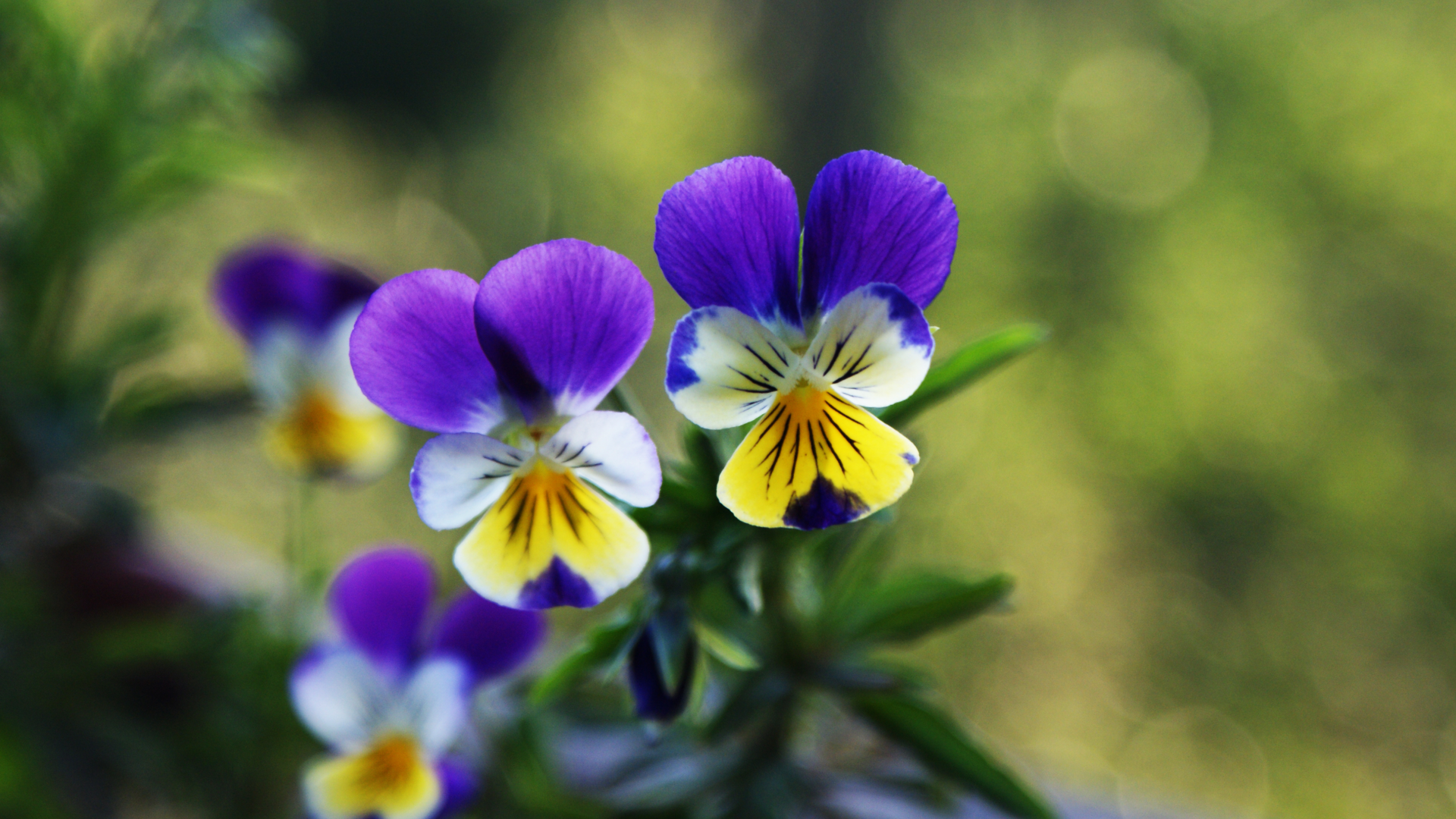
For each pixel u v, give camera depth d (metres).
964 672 0.98
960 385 0.23
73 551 0.28
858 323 0.21
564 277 0.20
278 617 0.28
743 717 0.24
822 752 0.26
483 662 0.25
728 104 1.69
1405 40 1.33
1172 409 1.17
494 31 1.39
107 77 0.28
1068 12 1.58
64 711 0.27
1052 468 1.17
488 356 0.21
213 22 0.28
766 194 0.21
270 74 0.29
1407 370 1.17
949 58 1.65
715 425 0.21
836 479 0.20
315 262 0.27
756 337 0.21
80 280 0.29
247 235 0.51
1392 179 1.24
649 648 0.22
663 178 1.51
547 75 1.50
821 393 0.21
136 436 0.28
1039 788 0.29
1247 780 0.93
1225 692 1.01
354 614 0.24
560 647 0.27
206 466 0.57
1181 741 0.96
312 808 0.24
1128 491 1.15
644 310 0.21
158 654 0.27
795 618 0.24
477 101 1.40
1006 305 1.29
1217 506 1.12
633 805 0.25
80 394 0.29
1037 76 1.54
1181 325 1.22
